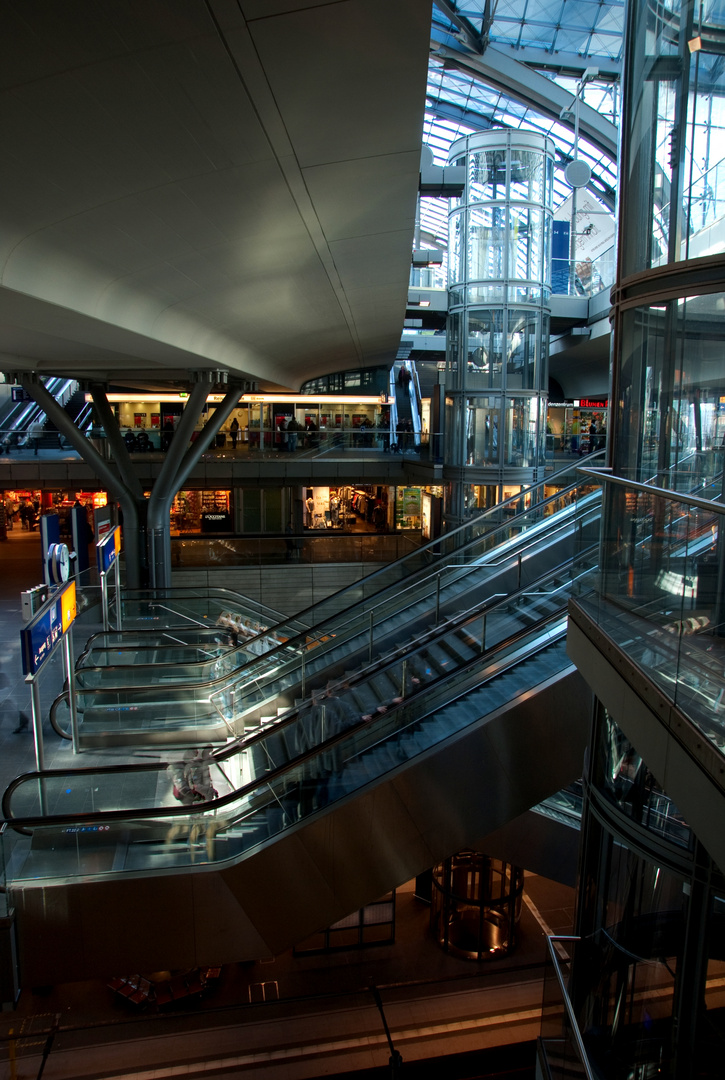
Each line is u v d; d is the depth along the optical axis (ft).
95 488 78.02
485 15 69.67
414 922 46.93
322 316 47.67
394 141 20.17
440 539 47.47
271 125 17.99
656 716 13.73
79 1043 34.50
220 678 40.11
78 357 46.55
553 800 33.45
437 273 92.68
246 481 83.30
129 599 53.83
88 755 35.32
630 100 19.80
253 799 27.58
